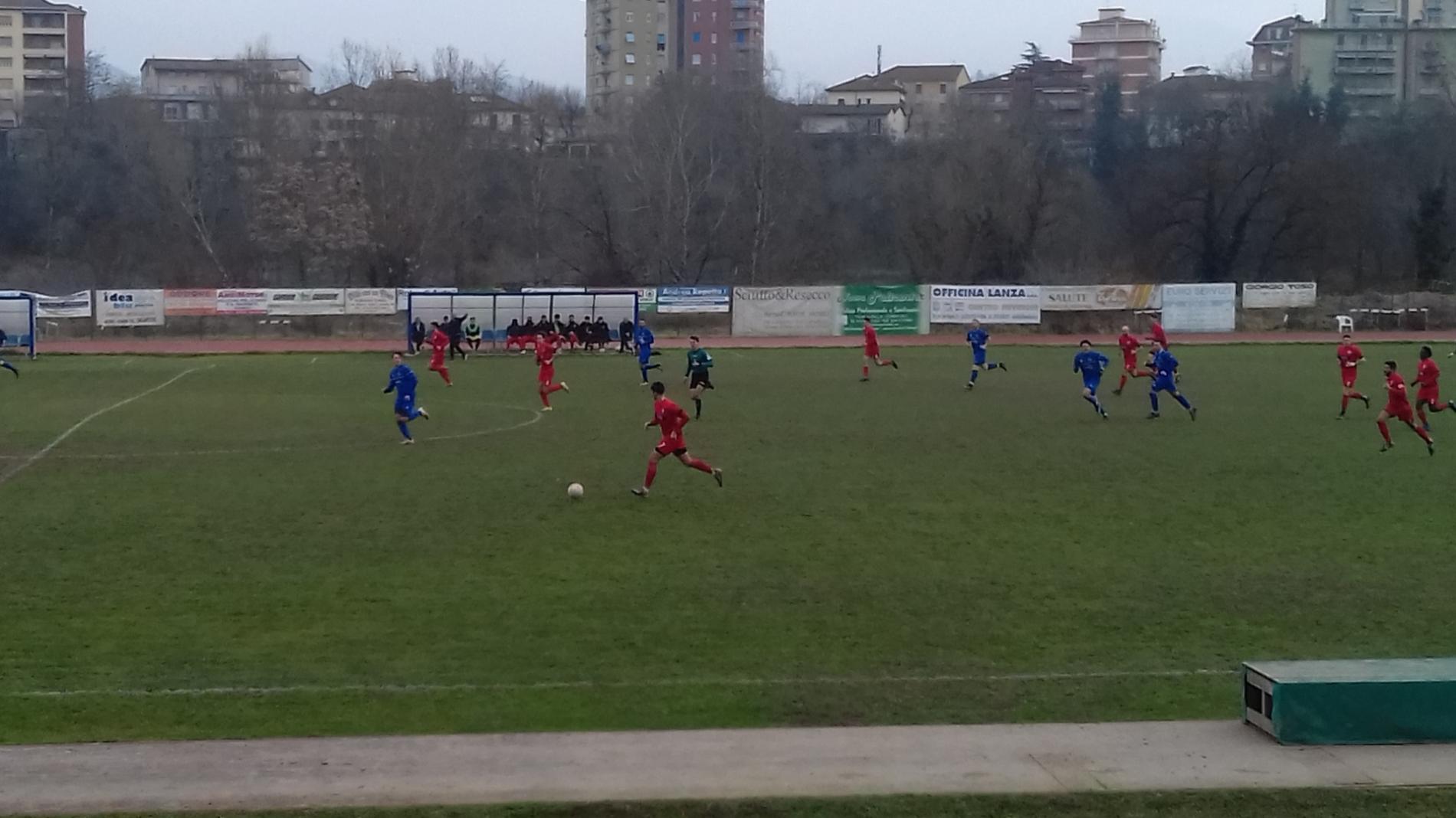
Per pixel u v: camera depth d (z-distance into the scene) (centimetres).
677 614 1383
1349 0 15912
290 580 1526
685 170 7806
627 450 2539
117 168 8556
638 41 15700
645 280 7938
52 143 8781
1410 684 963
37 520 1867
